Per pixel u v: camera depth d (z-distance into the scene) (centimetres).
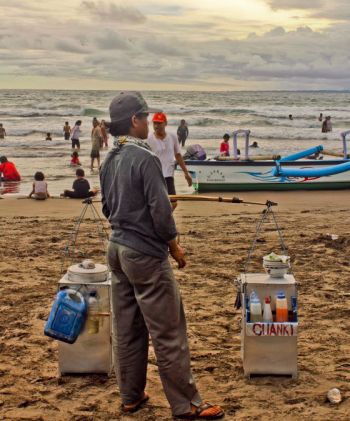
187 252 962
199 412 447
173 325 440
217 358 559
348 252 966
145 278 434
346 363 548
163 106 7394
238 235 1099
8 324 645
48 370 535
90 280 510
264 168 1756
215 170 1747
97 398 485
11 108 5969
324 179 1783
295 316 520
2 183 1964
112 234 447
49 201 1584
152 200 425
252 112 6053
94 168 2369
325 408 465
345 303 716
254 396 486
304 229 1157
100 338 517
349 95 12306
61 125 4594
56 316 488
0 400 480
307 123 4838
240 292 536
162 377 447
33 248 988
